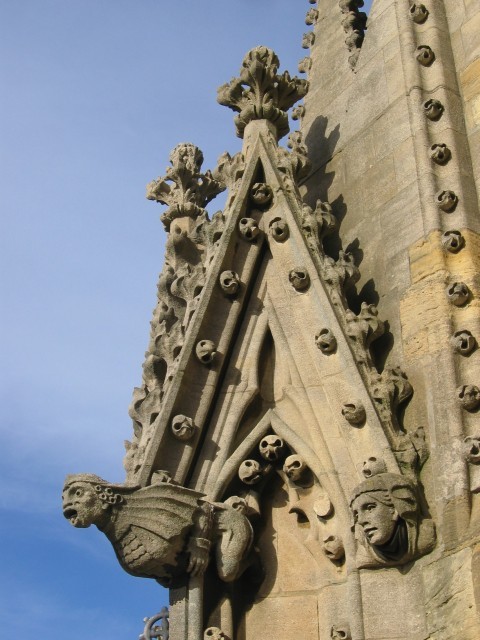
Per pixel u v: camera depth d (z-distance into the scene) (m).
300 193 8.77
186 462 7.51
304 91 9.10
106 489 7.18
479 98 8.27
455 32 8.75
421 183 8.03
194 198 9.63
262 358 7.96
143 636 8.22
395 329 7.69
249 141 8.77
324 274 8.00
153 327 8.39
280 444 7.58
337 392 7.48
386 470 6.95
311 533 7.38
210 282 8.06
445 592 6.47
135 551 7.11
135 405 7.93
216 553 7.25
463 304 7.43
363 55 9.41
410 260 7.84
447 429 6.96
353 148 9.02
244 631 7.25
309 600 7.21
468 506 6.65
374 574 6.81
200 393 7.75
